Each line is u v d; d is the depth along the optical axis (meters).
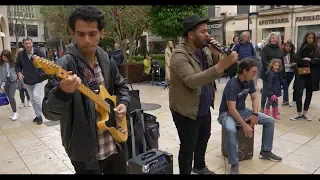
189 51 2.44
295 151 3.64
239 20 17.00
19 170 3.22
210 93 2.69
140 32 11.32
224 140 3.48
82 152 1.68
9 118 5.66
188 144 2.60
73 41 1.78
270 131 3.37
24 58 4.96
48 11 14.92
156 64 10.43
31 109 6.48
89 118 1.69
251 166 3.23
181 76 2.32
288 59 6.25
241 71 3.21
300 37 15.52
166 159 2.20
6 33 16.02
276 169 3.14
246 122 3.31
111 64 1.96
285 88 6.14
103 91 1.81
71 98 1.52
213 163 3.34
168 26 8.62
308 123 4.84
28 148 3.91
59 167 3.29
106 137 1.90
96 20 1.64
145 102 6.95
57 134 4.51
